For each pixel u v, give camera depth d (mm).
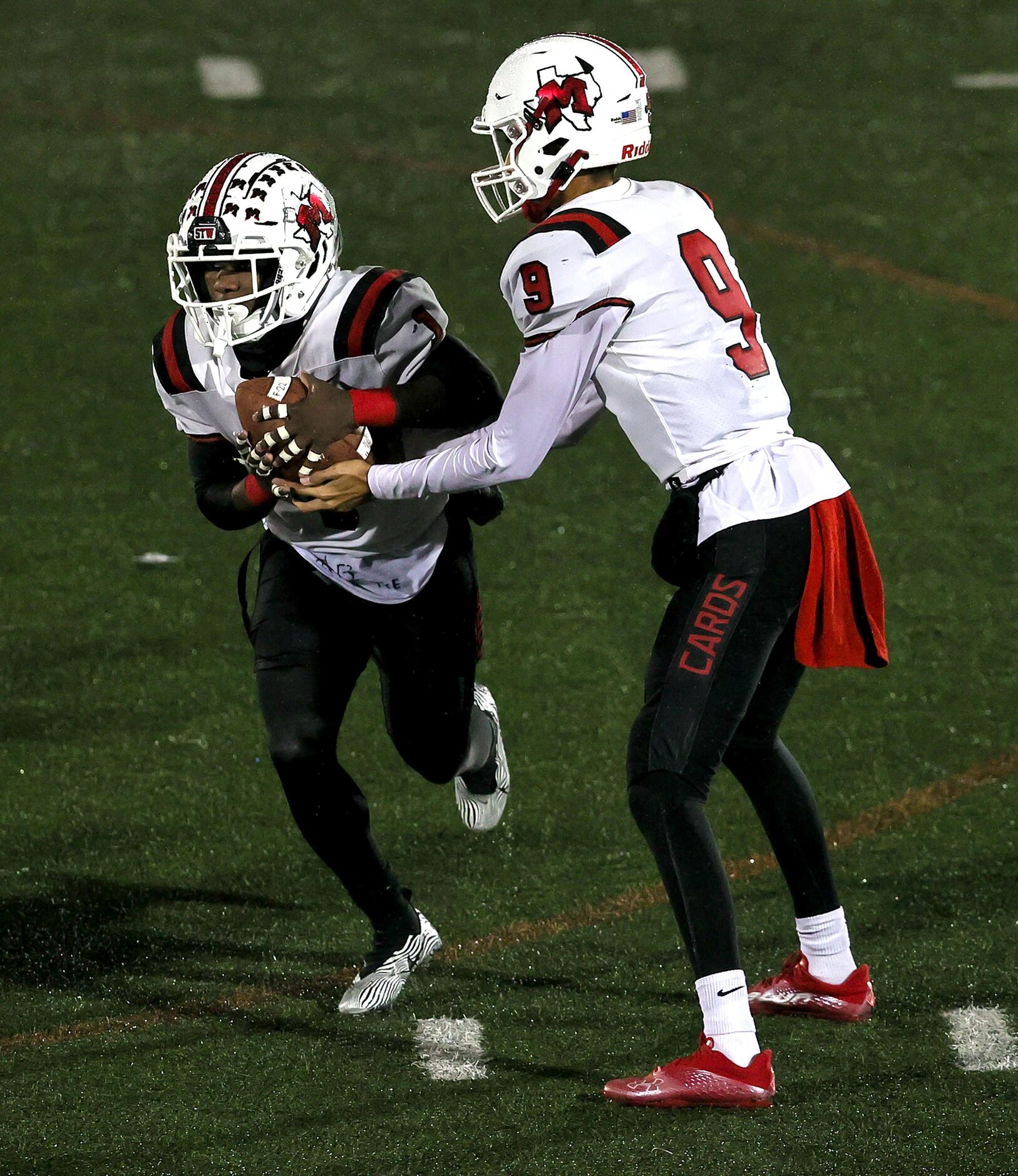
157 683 17094
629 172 33219
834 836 14312
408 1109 10422
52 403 24234
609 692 16969
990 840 14102
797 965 11531
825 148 34219
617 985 12055
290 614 11734
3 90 36625
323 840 11453
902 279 28578
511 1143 9984
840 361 25672
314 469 10844
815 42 39562
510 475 10430
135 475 22188
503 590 19203
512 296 10445
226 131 34656
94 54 38594
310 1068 10961
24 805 14812
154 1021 11648
